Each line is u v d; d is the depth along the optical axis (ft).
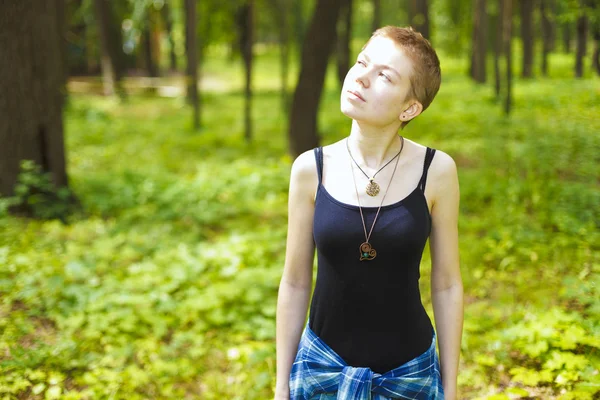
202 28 53.01
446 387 5.66
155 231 20.48
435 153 5.47
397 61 5.13
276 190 26.08
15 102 20.88
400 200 5.28
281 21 48.80
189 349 13.05
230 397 11.26
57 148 22.16
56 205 21.59
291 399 5.71
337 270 5.40
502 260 16.60
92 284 15.53
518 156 26.58
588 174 23.32
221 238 20.07
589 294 12.58
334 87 74.02
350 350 5.46
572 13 38.58
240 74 99.96
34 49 21.15
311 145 32.14
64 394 10.91
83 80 79.36
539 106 40.68
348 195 5.35
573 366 10.50
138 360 12.39
